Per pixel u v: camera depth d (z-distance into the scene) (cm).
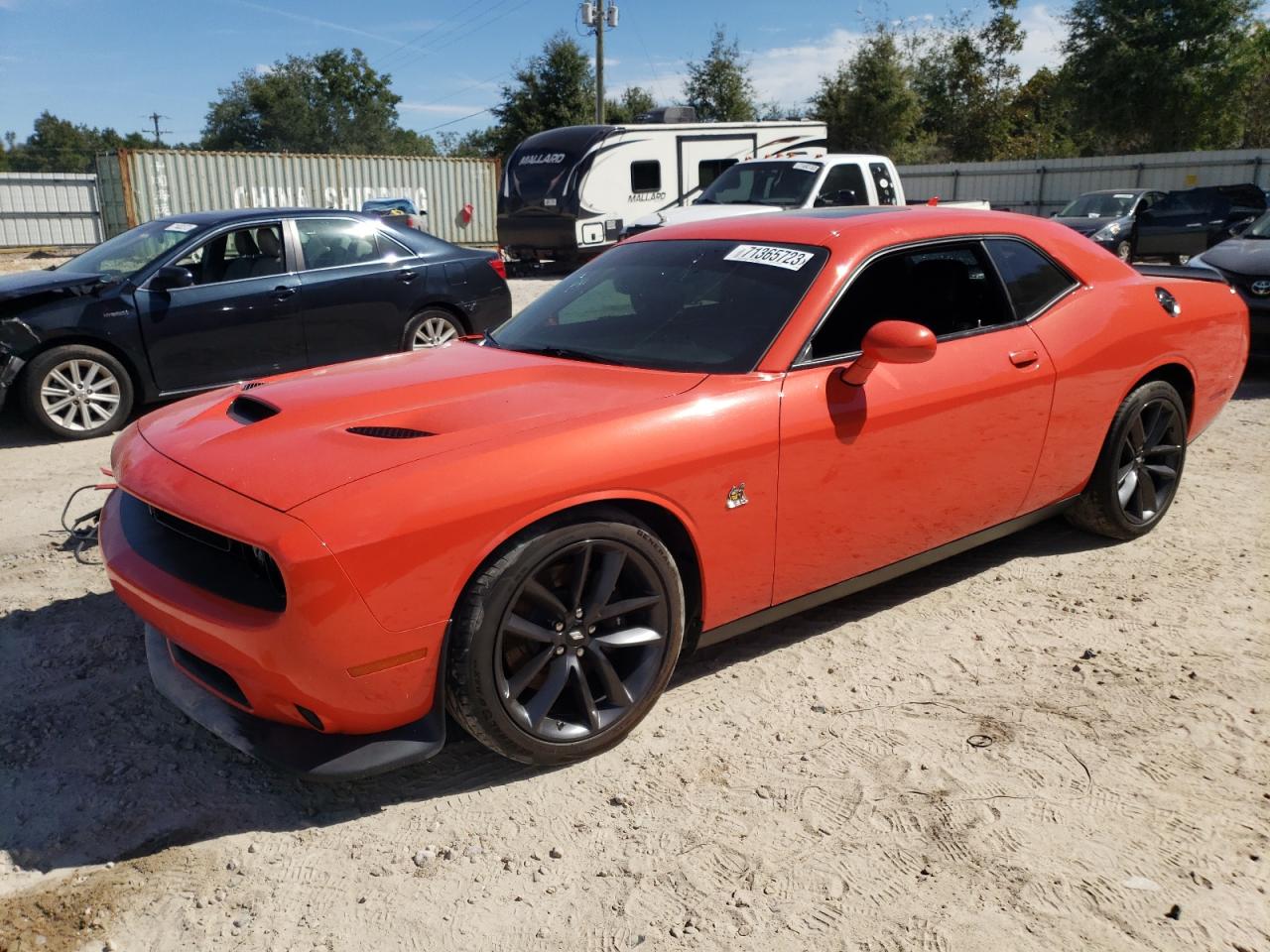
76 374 683
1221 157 2781
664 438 282
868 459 327
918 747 293
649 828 259
